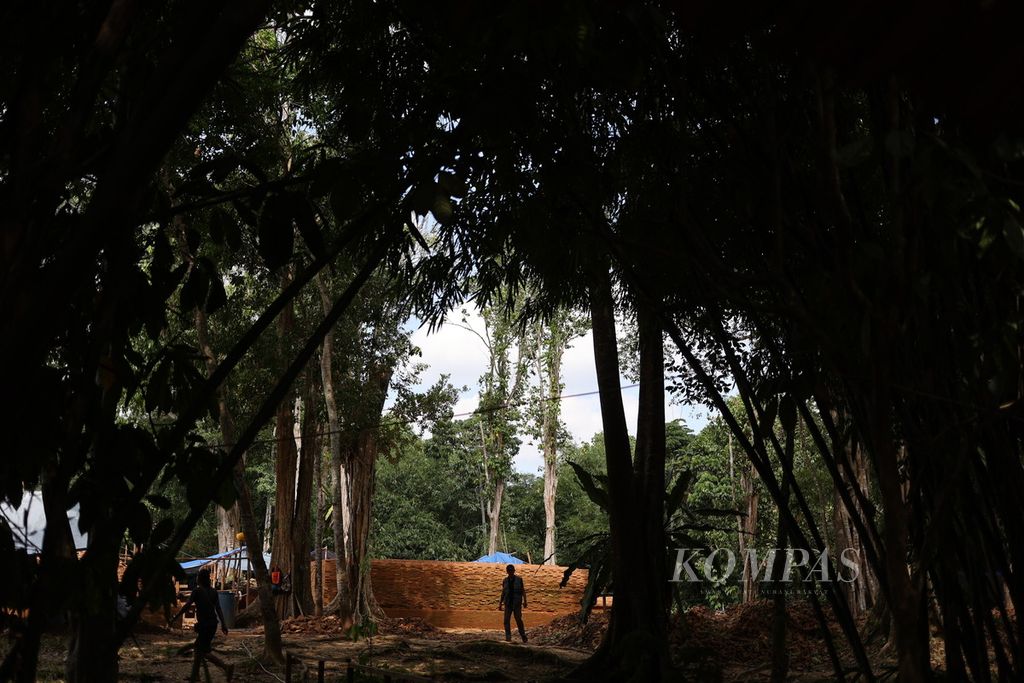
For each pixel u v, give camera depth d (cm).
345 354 1834
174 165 951
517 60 251
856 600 1675
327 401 1748
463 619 2156
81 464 238
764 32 173
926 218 224
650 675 488
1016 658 279
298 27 528
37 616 208
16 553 219
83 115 199
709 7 166
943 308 244
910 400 270
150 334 256
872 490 1441
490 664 1121
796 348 236
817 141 245
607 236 263
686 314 393
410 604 2145
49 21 213
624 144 304
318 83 521
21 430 222
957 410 248
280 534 1977
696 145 279
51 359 287
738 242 311
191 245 260
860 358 205
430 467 3950
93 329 221
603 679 787
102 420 236
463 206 409
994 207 187
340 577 1731
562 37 210
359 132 326
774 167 216
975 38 152
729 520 2280
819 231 246
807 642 1150
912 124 220
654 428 814
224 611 1803
